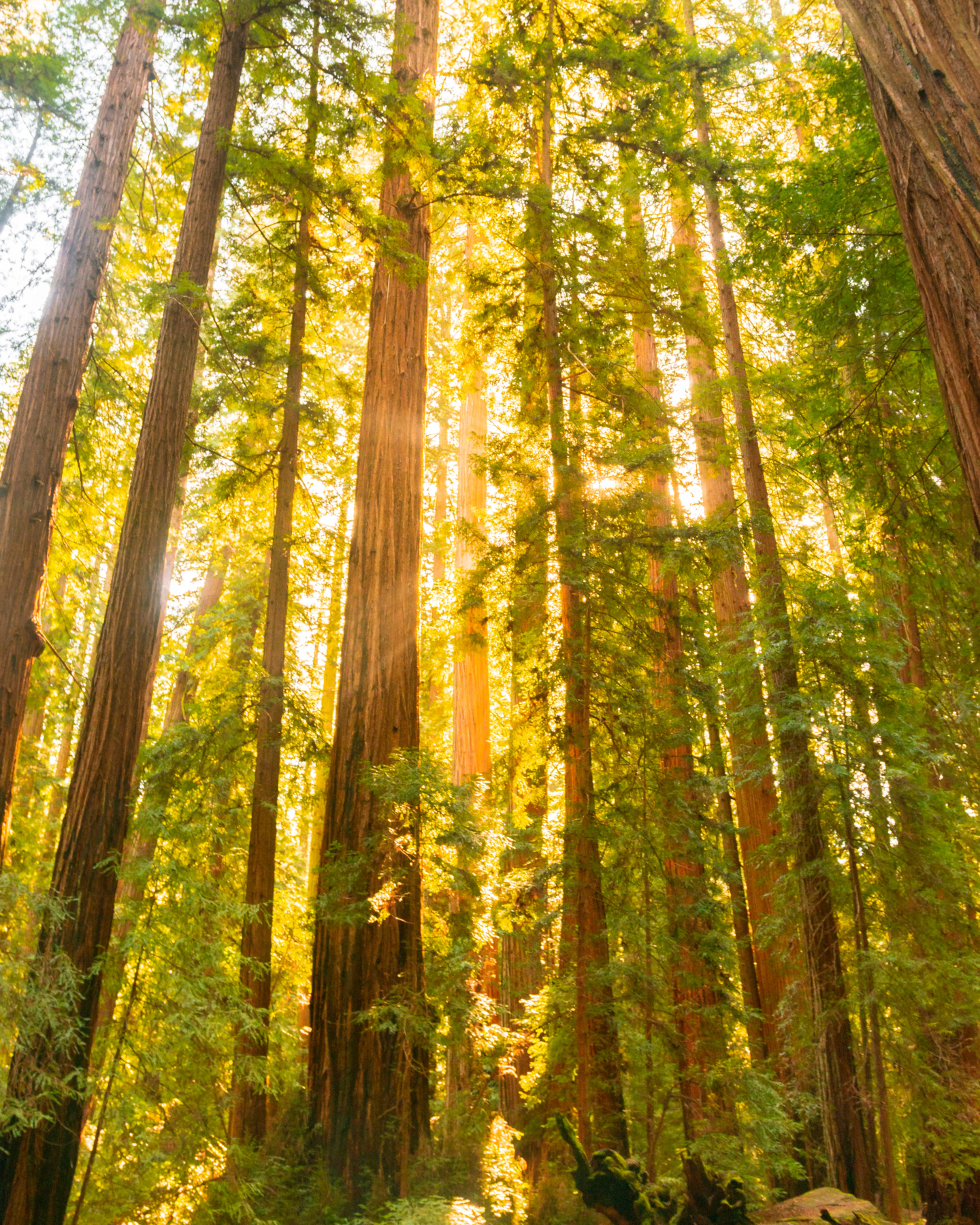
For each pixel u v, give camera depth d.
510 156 11.47
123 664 7.27
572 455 9.25
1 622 7.91
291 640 12.45
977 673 9.28
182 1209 5.90
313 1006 8.27
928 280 2.90
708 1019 7.43
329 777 9.12
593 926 7.76
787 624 8.47
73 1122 5.96
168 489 7.94
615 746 8.52
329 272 11.61
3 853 7.62
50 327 8.99
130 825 7.09
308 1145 7.52
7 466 8.44
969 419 2.71
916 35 2.97
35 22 10.16
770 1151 7.17
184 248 8.56
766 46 11.82
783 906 8.03
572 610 8.79
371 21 8.84
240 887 9.70
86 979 6.25
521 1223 6.66
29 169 9.45
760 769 8.36
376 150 10.16
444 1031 7.43
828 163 8.71
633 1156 6.75
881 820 7.70
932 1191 8.70
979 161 2.73
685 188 11.43
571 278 10.71
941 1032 7.47
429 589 16.67
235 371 11.18
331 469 12.28
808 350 12.12
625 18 12.06
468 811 7.65
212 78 9.83
